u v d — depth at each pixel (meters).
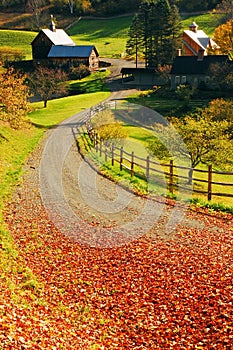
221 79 64.62
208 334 10.18
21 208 19.09
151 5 87.69
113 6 137.62
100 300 11.98
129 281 12.91
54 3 143.25
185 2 132.38
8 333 8.98
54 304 11.59
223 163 27.64
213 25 118.31
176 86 70.25
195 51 84.94
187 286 12.35
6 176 24.22
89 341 10.05
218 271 13.10
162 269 13.51
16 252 14.20
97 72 89.62
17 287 11.75
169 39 85.94
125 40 118.94
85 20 136.38
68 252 14.88
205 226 17.41
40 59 95.69
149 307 11.52
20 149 33.19
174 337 10.23
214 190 26.03
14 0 143.75
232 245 15.27
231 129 31.81
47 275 13.17
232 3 116.12
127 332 10.61
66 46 94.62
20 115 40.06
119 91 73.81
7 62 96.00
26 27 131.12
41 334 9.65
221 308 11.05
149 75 79.88
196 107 53.94
